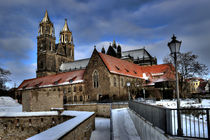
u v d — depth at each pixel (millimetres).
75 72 85375
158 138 11195
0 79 100875
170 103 45750
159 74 83812
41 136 13070
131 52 131500
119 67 75438
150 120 14180
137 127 21266
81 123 21375
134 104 26188
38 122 42281
